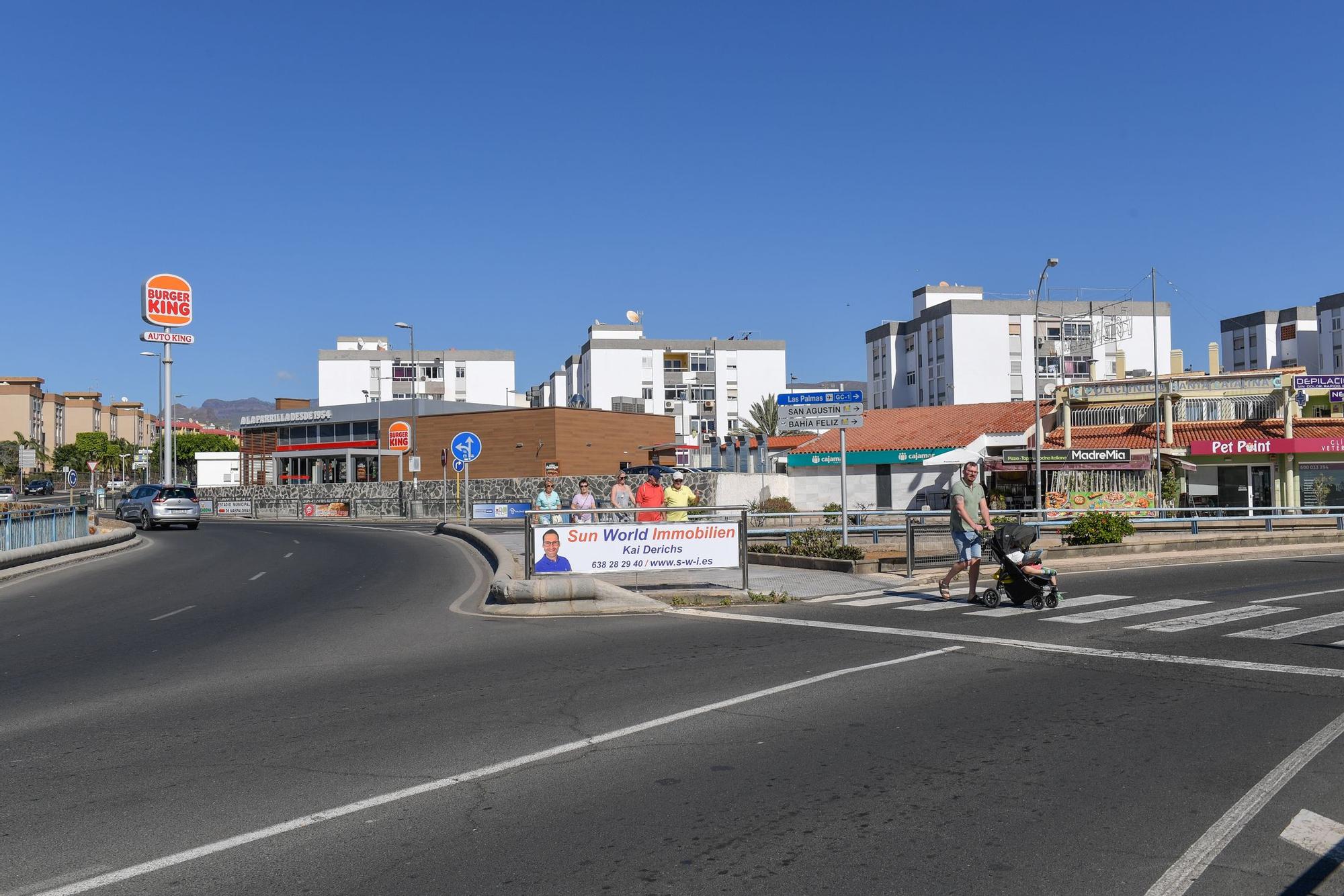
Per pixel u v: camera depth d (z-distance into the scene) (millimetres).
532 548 14445
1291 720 7137
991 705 7691
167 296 46312
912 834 5008
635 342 98188
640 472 43250
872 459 43719
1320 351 93688
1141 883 4414
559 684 8750
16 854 4879
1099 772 5969
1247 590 14930
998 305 78625
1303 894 4297
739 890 4367
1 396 123625
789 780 5887
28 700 8523
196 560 23984
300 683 9047
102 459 113188
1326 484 34938
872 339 92500
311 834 5105
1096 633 11086
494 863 4699
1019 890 4352
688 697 8141
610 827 5156
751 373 99688
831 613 13281
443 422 60188
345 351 109062
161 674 9664
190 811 5480
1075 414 40469
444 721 7449
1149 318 80375
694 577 17016
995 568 17906
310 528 39094
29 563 21547
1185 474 36312
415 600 15453
